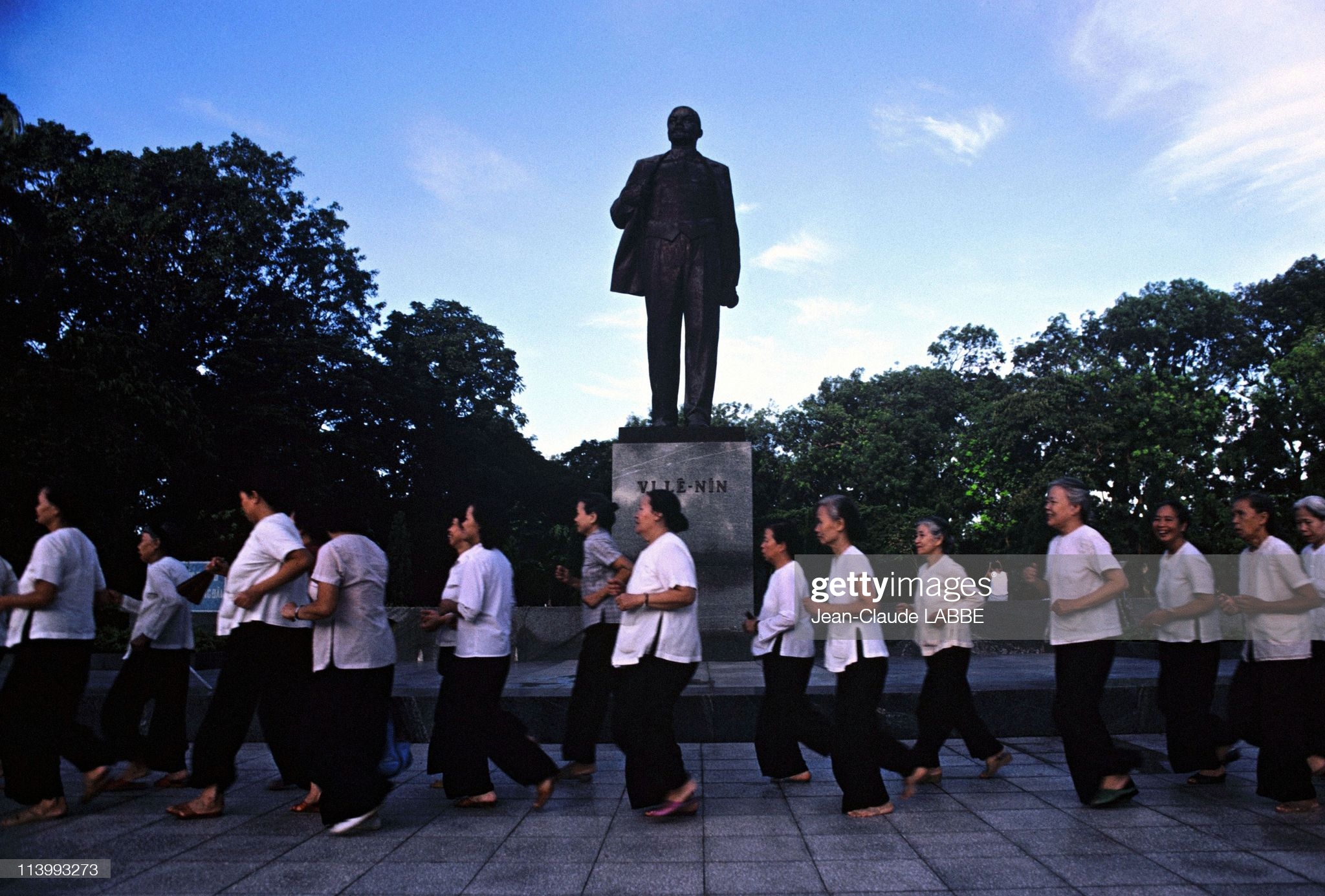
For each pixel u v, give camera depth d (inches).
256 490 187.3
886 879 137.0
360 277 1042.7
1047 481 998.4
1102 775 178.1
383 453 1050.1
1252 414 972.6
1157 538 204.8
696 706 258.2
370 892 132.0
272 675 179.6
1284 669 175.0
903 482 1268.5
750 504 391.2
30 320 749.3
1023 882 134.6
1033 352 1402.6
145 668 205.0
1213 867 141.0
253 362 916.6
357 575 171.8
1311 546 196.2
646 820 174.2
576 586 224.8
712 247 428.5
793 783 205.8
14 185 779.4
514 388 1355.8
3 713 174.7
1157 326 1293.1
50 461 635.5
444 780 183.8
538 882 136.4
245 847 156.3
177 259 885.8
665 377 423.8
